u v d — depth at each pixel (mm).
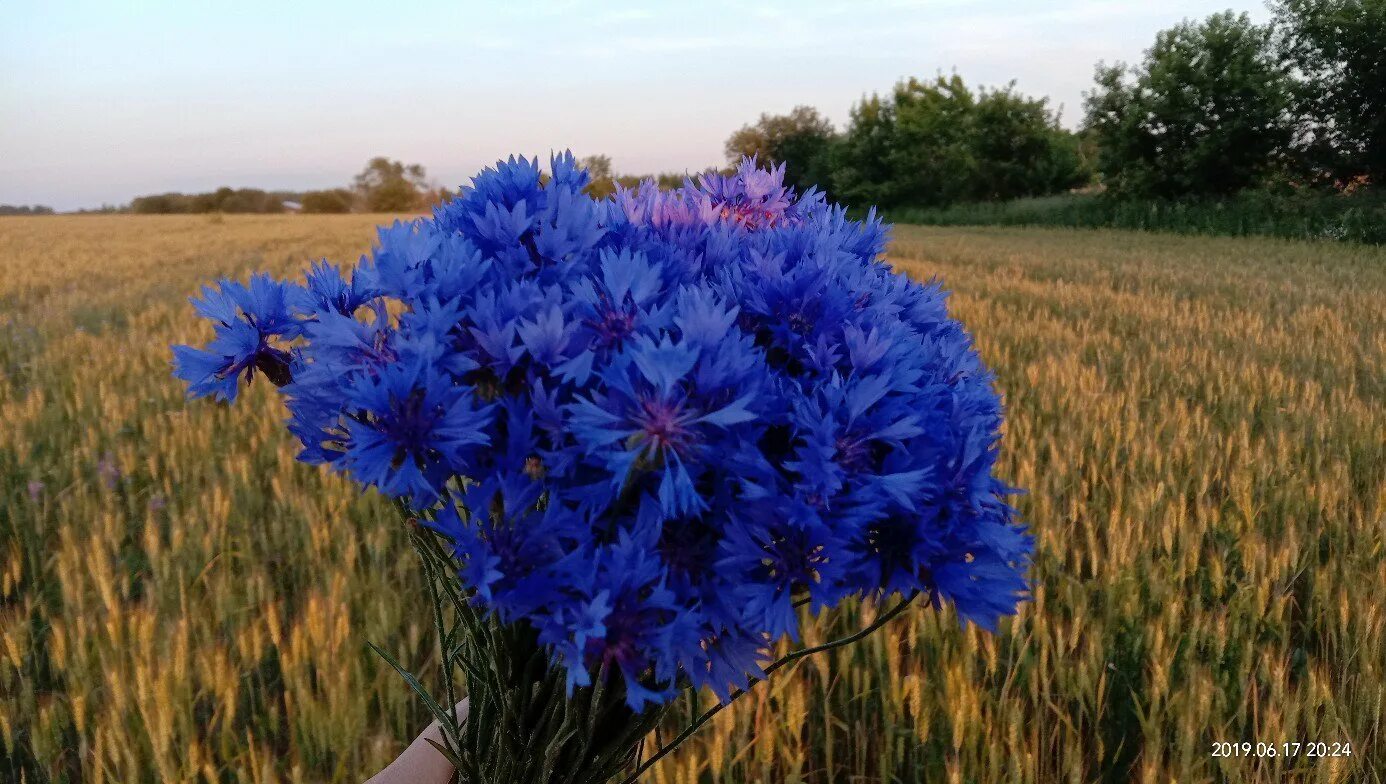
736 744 2686
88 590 3609
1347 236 23359
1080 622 3043
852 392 898
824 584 851
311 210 69188
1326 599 3283
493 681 1078
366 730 2770
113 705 2709
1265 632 3342
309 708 2650
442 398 825
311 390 907
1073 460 4777
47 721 2611
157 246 24344
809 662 2971
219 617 3248
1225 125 28188
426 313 875
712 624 889
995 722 2752
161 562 3535
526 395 903
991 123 40219
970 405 1038
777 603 846
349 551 3689
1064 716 2682
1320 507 4062
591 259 1036
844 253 1144
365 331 906
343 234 28000
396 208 69188
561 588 831
